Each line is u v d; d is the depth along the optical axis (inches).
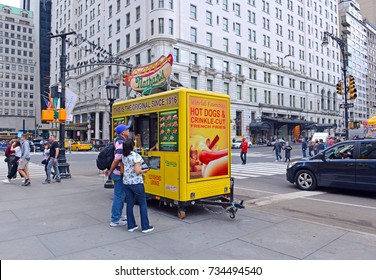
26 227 205.5
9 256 154.3
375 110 5049.2
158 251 162.7
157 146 258.5
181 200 228.7
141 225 197.3
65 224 213.3
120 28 1884.8
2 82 4097.0
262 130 2220.7
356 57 4197.8
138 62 1720.0
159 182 252.8
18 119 4074.8
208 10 1820.9
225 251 163.2
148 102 269.3
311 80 2719.0
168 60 320.5
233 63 1971.0
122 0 1872.5
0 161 872.9
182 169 229.3
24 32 4298.7
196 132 237.9
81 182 422.6
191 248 167.6
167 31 1581.0
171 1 1612.9
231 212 227.6
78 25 2455.7
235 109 1977.1
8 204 277.9
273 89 2298.2
